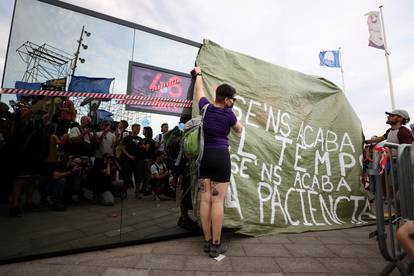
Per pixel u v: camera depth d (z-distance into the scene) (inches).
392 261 77.4
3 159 94.2
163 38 120.1
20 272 81.2
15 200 94.0
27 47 92.6
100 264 87.9
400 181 78.6
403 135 145.9
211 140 101.5
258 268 86.7
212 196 100.0
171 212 124.7
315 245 109.9
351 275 83.4
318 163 149.3
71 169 105.0
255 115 135.6
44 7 95.8
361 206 155.3
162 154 129.8
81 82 102.3
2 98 91.3
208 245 99.2
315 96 159.2
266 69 146.5
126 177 118.3
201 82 120.3
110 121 113.9
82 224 104.3
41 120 99.5
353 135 164.4
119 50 109.7
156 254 97.1
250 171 126.9
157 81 118.2
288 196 134.7
